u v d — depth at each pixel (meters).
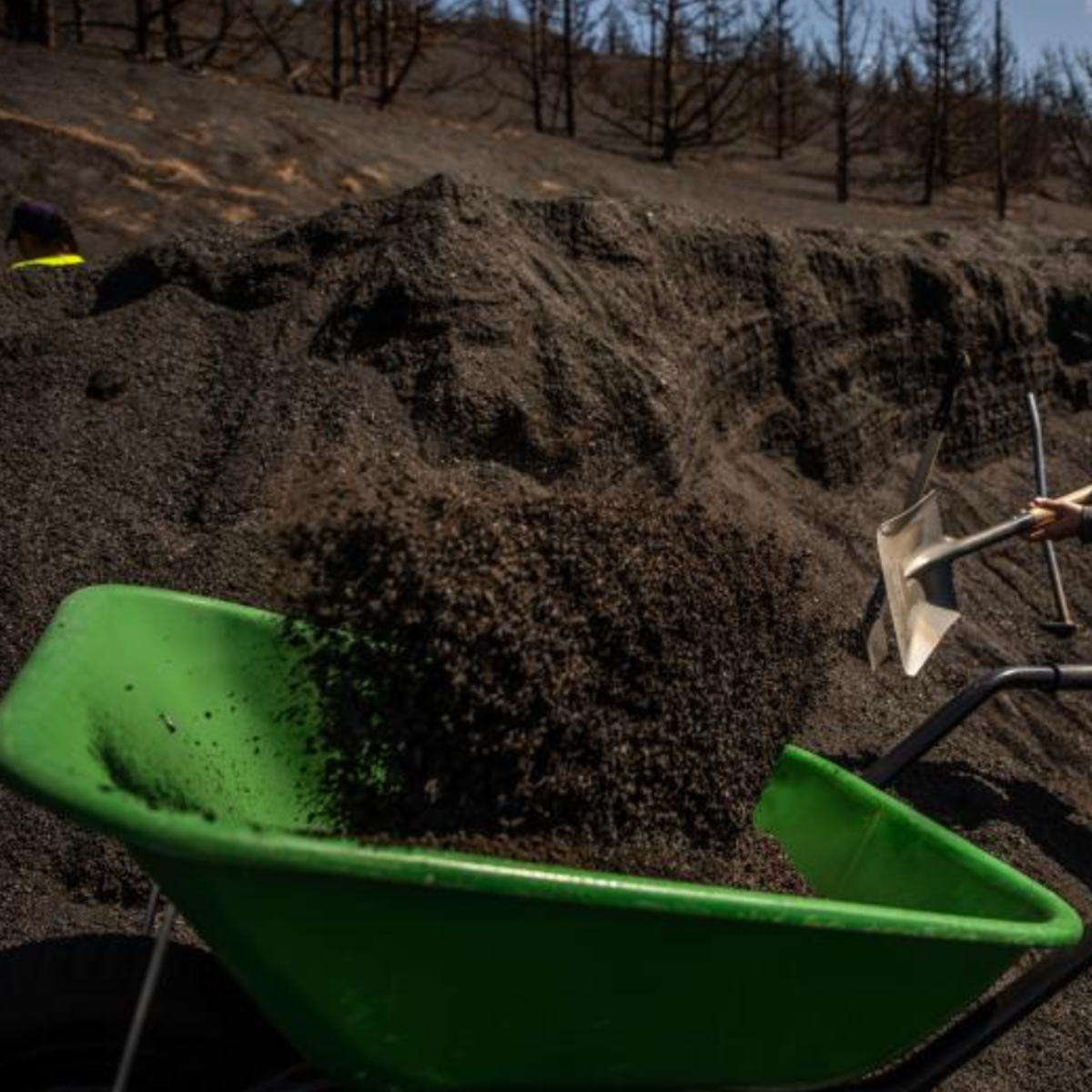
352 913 1.51
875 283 5.95
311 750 2.09
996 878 2.05
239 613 2.13
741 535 2.39
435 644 1.93
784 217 12.74
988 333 6.52
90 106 9.75
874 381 5.93
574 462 4.09
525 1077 1.72
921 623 3.39
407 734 1.97
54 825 2.89
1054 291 7.28
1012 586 5.54
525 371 4.12
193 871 1.49
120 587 2.02
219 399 4.01
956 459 6.36
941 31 16.89
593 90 17.30
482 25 17.36
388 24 13.21
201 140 9.74
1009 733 4.28
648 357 4.50
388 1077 1.68
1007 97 19.08
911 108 18.77
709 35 15.52
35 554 3.49
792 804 2.43
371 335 4.16
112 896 2.79
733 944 1.66
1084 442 7.02
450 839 1.93
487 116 14.88
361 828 1.99
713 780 2.18
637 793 2.09
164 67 11.75
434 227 4.35
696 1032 1.75
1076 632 4.82
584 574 2.07
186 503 3.69
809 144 18.89
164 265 4.57
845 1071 1.90
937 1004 1.87
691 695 2.14
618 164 13.45
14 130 8.88
